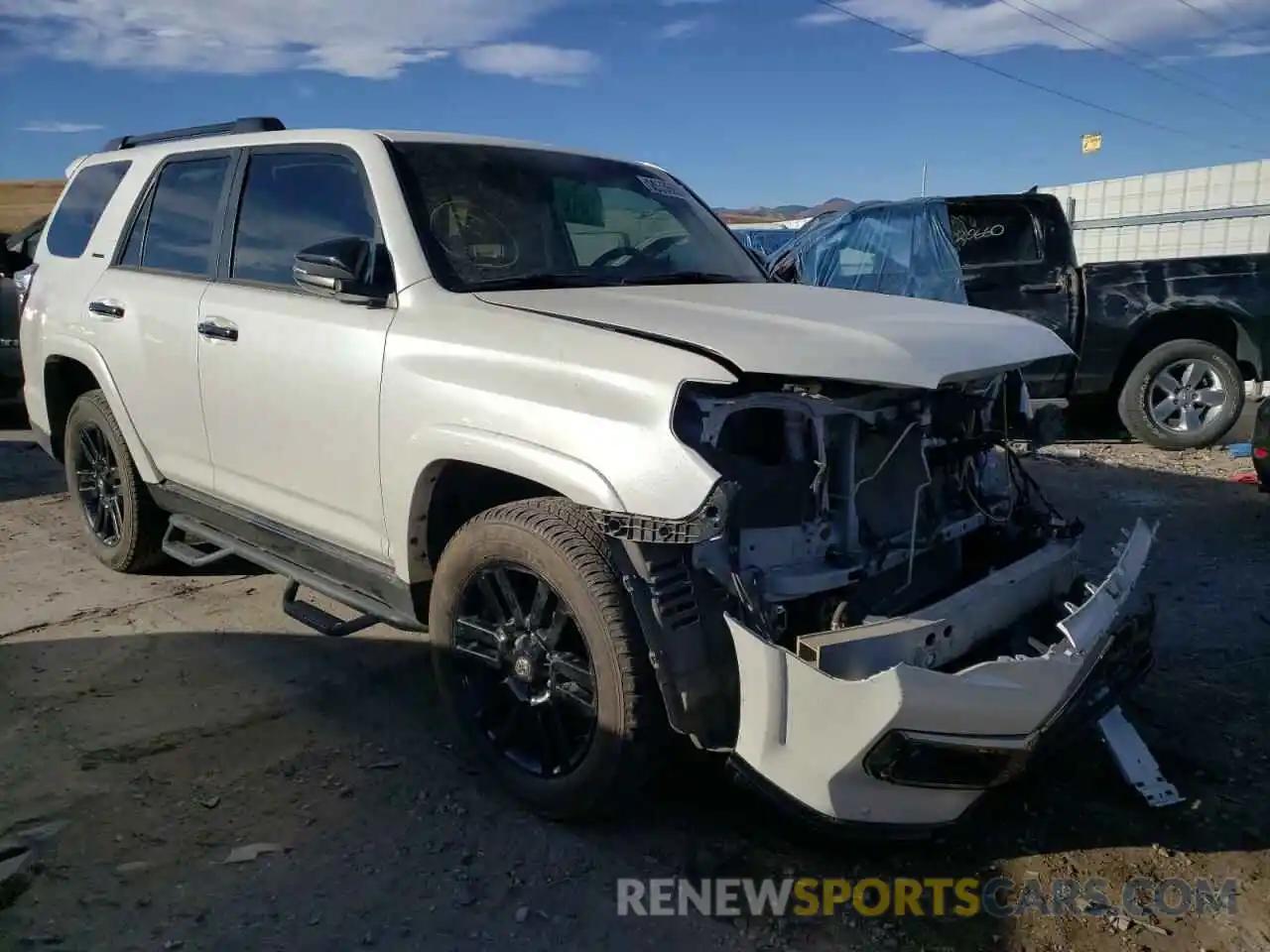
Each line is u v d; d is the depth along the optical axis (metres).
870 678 2.46
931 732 2.53
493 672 3.27
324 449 3.57
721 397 2.65
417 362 3.20
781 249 9.55
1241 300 8.05
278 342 3.70
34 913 2.65
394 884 2.82
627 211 4.14
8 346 8.79
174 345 4.25
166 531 5.04
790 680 2.55
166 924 2.63
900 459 2.99
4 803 3.14
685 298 3.34
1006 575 3.08
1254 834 3.08
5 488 7.05
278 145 4.08
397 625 3.56
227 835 3.02
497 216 3.70
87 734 3.59
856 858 2.97
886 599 2.94
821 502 2.82
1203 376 8.18
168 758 3.44
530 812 3.15
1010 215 8.23
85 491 5.40
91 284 4.91
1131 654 3.07
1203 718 3.77
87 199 5.30
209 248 4.27
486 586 3.14
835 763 2.53
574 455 2.75
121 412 4.69
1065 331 8.13
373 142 3.73
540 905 2.74
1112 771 3.41
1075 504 6.59
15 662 4.17
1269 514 6.31
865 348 2.78
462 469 3.21
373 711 3.80
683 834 3.07
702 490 2.52
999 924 2.70
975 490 3.36
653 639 2.66
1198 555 5.54
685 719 2.65
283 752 3.50
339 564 3.68
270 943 2.57
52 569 5.32
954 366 2.86
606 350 2.80
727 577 2.64
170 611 4.74
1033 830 3.11
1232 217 13.54
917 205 8.41
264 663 4.20
